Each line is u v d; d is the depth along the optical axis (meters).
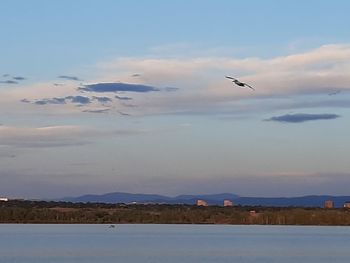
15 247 169.62
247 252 160.50
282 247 177.25
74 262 132.62
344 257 148.38
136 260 137.88
